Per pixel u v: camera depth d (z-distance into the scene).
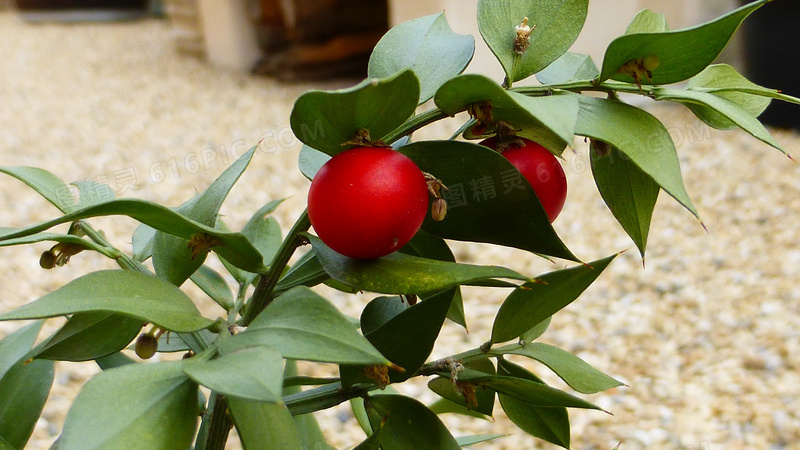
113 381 0.13
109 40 1.64
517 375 0.17
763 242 0.64
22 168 0.16
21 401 0.17
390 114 0.14
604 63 0.14
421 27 0.16
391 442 0.15
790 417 0.43
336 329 0.13
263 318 0.13
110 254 0.16
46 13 1.91
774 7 0.81
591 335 0.54
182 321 0.14
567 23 0.15
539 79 0.16
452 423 0.45
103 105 1.13
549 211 0.15
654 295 0.58
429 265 0.14
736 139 0.86
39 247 0.69
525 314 0.16
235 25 1.25
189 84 1.22
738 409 0.44
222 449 0.16
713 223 0.68
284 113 1.04
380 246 0.14
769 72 0.84
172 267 0.16
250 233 0.19
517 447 0.42
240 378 0.12
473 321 0.56
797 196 0.71
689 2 0.85
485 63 0.85
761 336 0.52
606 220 0.70
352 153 0.14
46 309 0.13
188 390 0.13
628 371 0.49
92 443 0.12
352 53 1.21
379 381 0.15
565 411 0.17
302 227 0.15
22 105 1.14
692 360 0.50
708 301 0.57
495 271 0.13
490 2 0.15
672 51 0.14
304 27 1.18
